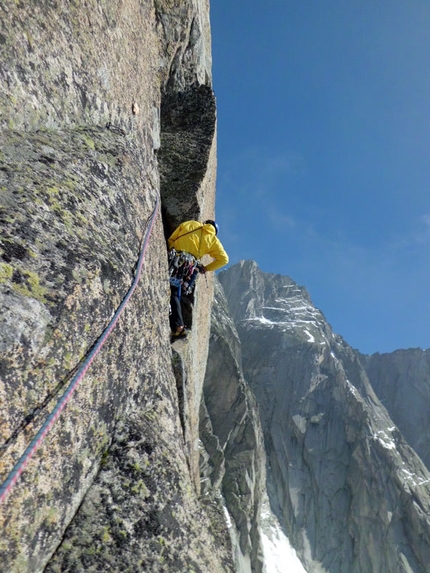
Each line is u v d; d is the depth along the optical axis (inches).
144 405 142.6
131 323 136.4
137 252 151.8
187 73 380.2
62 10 153.9
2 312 82.1
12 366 80.6
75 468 100.1
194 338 326.0
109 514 103.7
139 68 245.3
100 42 185.9
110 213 145.0
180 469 134.2
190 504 128.4
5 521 76.0
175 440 146.1
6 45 121.4
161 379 160.2
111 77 196.2
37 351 86.7
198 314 355.6
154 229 188.2
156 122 271.9
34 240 100.4
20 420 80.0
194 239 266.5
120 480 112.0
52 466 90.7
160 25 337.4
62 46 152.3
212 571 115.9
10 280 87.8
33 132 133.3
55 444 92.0
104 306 113.3
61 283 98.2
